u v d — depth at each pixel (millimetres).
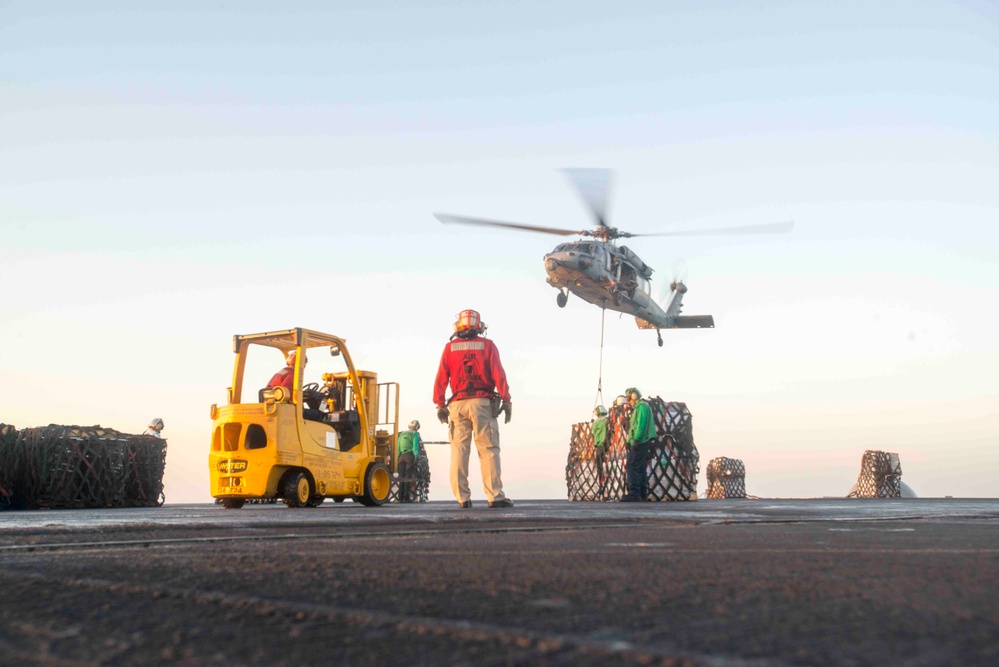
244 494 8312
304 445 8617
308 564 2107
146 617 1354
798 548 2590
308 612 1361
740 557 2279
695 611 1364
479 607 1415
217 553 2443
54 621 1332
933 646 1079
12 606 1469
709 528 3775
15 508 11266
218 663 1058
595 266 20484
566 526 3955
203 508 8812
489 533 3383
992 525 4098
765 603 1450
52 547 2637
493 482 7570
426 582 1746
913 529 3670
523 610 1381
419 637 1174
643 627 1220
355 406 10094
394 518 4641
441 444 17156
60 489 11219
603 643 1100
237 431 8461
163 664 1058
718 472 18516
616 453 14312
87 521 4543
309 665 1039
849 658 1008
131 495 12172
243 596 1540
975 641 1111
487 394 7574
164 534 3314
